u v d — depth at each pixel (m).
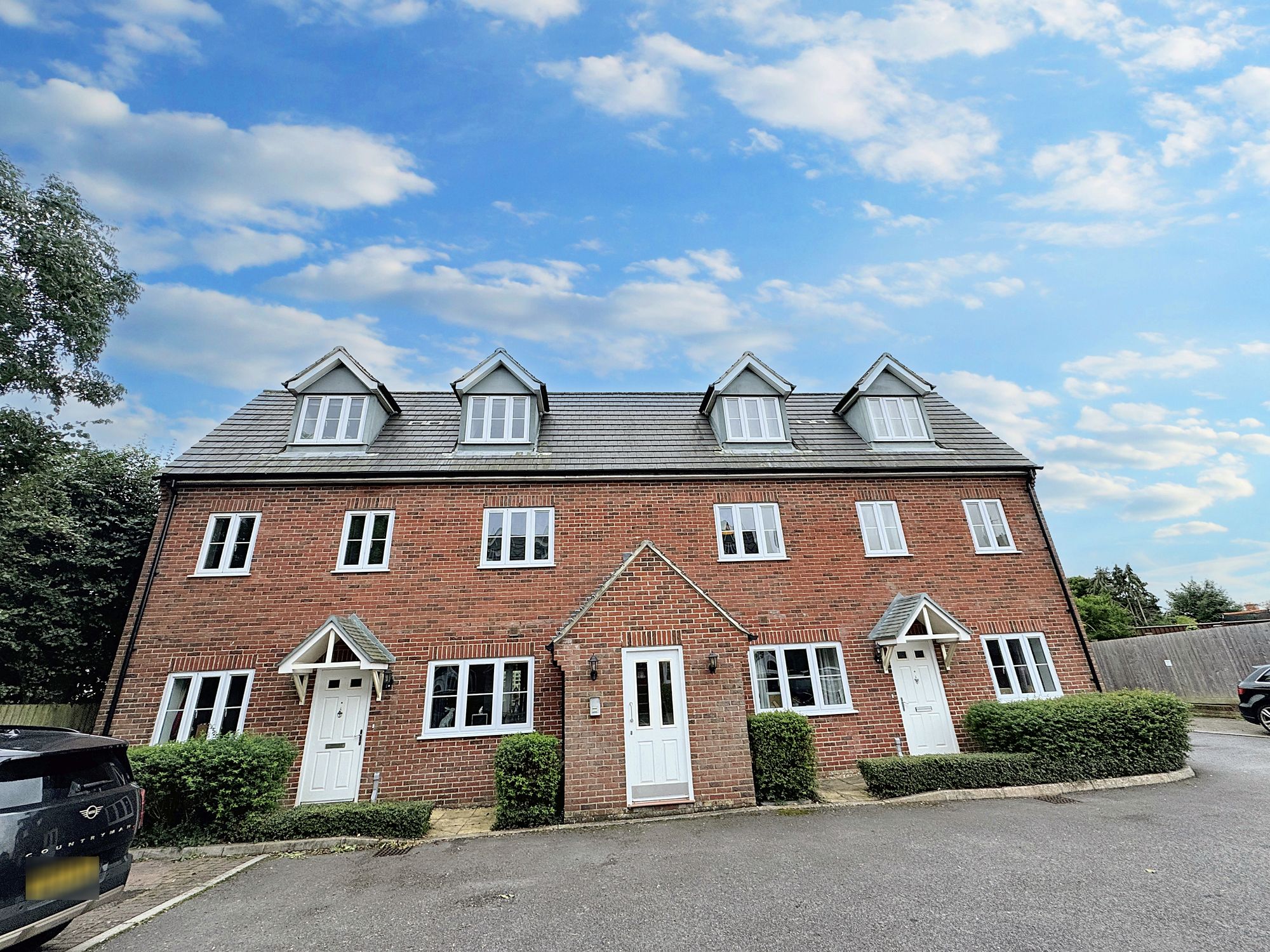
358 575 11.22
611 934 4.82
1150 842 6.45
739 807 8.70
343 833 8.05
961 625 11.35
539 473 12.32
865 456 13.78
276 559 11.15
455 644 10.88
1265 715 13.19
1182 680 17.39
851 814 8.16
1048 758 9.43
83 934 5.23
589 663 9.14
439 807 9.81
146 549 14.12
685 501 12.63
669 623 9.55
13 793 4.50
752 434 14.15
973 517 13.34
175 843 7.84
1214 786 8.88
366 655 9.84
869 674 11.59
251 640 10.55
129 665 10.15
